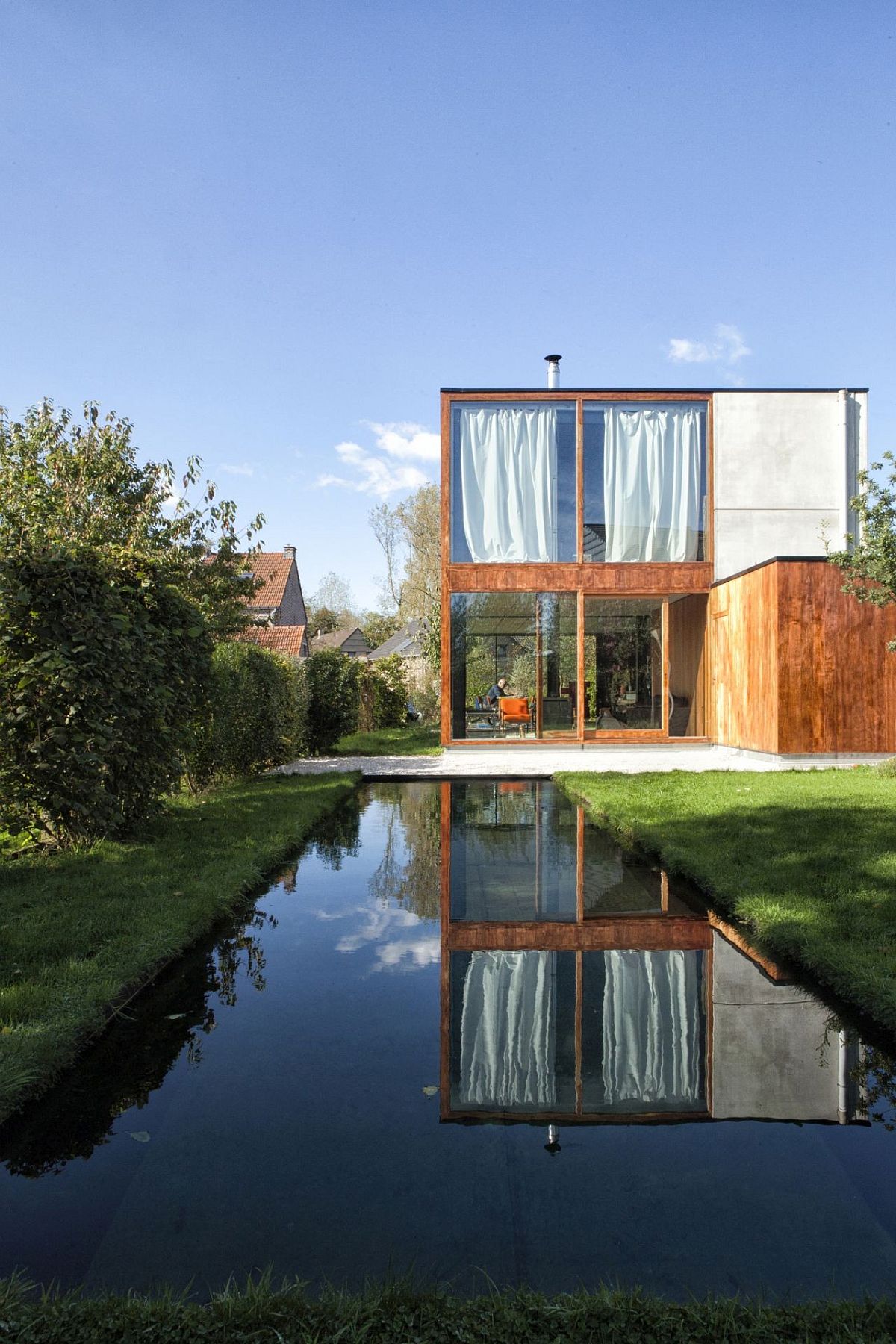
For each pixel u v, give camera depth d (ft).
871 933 12.59
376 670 79.10
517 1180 7.40
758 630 39.91
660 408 48.78
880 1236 6.62
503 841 23.20
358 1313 5.49
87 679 18.17
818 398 49.01
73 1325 5.42
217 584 45.09
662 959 13.30
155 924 13.74
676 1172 7.57
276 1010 11.36
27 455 39.78
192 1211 6.95
